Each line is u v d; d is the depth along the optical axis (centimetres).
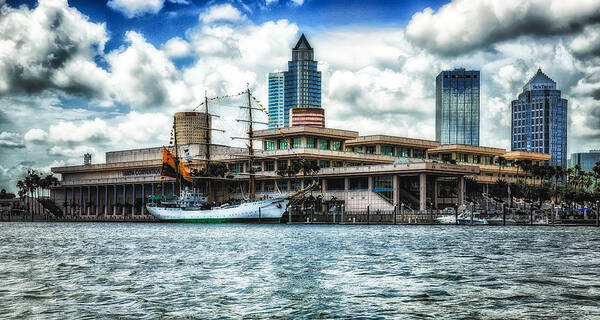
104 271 6662
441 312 4391
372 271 6456
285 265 7031
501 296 4972
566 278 5938
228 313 4391
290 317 4266
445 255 8100
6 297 5028
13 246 10469
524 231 14150
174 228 17075
